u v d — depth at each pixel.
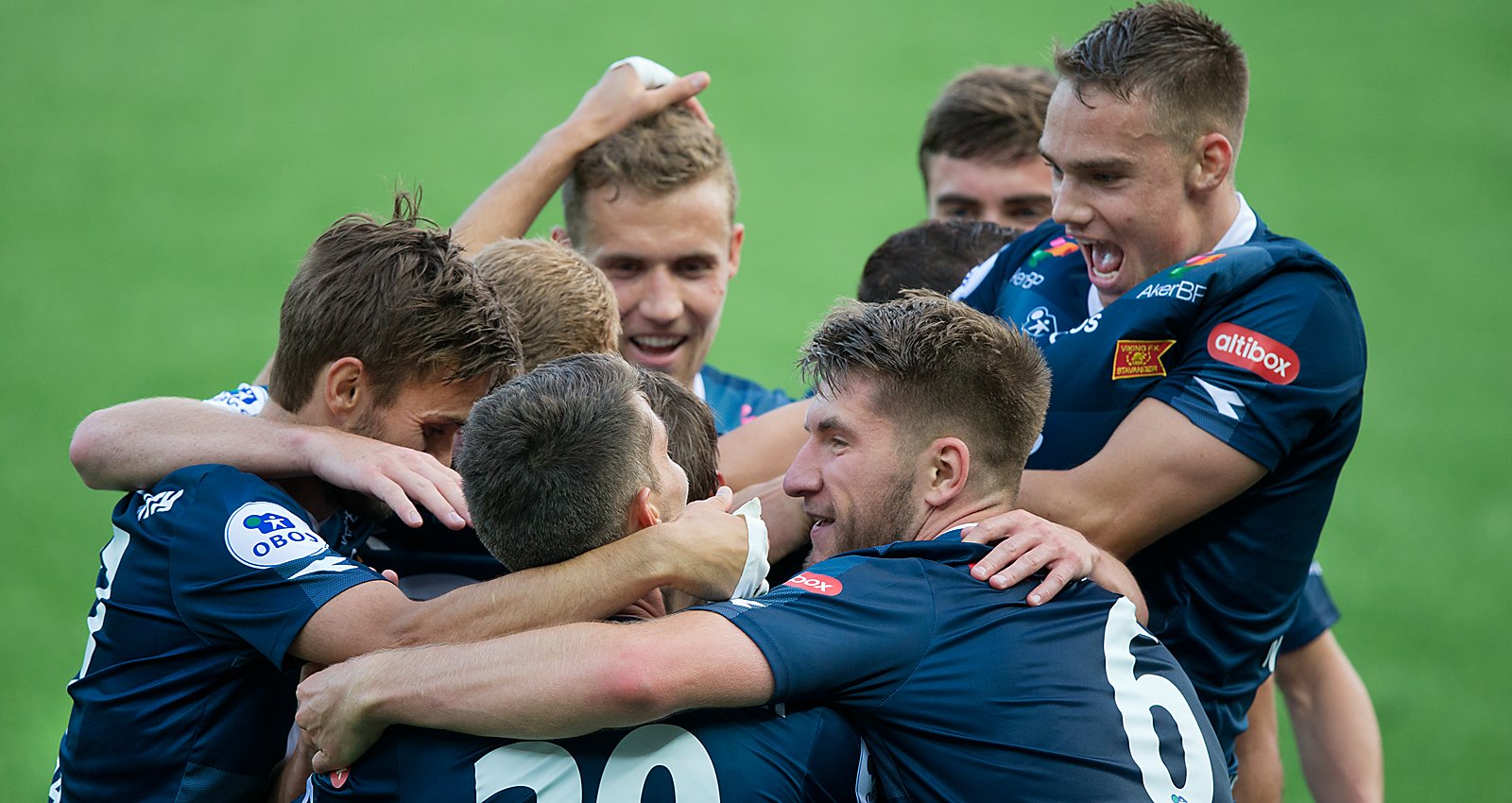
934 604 8.41
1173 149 10.03
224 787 9.02
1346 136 51.09
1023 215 16.23
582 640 7.79
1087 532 9.89
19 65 55.56
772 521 10.55
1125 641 8.81
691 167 13.30
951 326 8.98
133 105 52.53
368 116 52.50
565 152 13.26
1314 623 14.04
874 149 51.53
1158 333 10.05
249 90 54.69
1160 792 8.40
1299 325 9.91
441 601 8.34
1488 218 44.56
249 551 8.66
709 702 7.79
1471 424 32.44
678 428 9.20
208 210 43.81
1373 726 14.11
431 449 9.48
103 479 9.48
